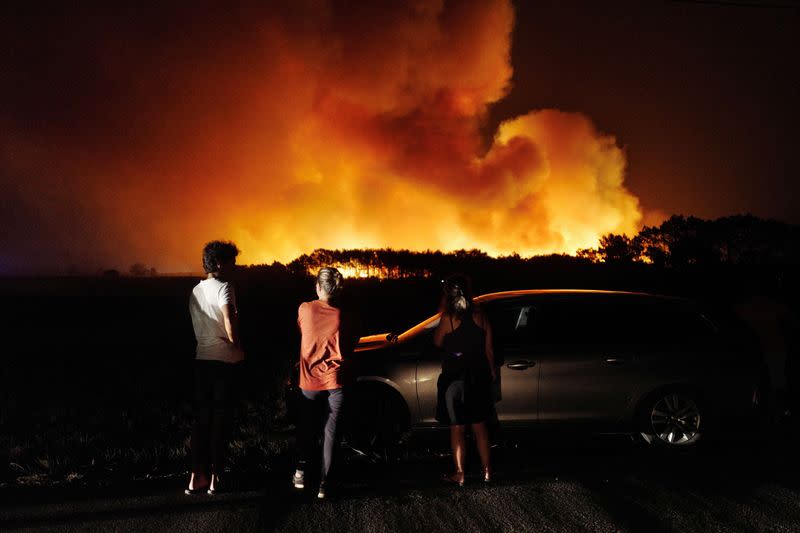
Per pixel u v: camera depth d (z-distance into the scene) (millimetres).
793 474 4859
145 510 4242
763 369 5715
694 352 5613
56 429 6527
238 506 4297
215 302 4520
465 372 4633
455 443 4707
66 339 14352
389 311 19453
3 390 8273
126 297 31141
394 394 5555
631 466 5078
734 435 6090
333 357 4500
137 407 7484
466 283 4742
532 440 5977
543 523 3936
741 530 3811
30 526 3957
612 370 5504
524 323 5652
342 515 4113
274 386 8617
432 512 4137
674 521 3951
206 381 4547
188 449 5805
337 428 4484
